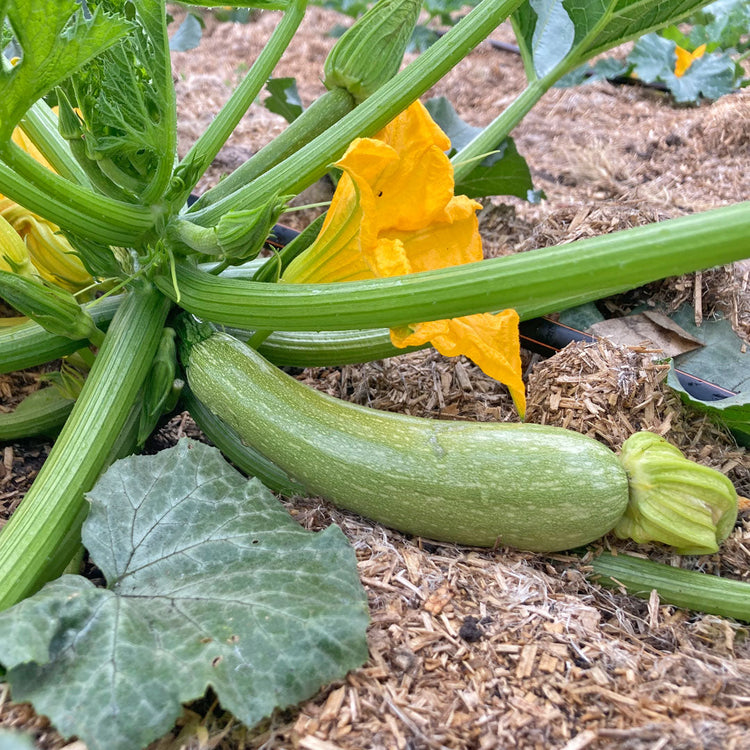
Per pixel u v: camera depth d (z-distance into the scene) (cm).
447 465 30
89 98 29
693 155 74
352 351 37
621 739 24
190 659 24
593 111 86
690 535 30
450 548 32
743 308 44
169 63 28
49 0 24
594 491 30
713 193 67
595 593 31
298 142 37
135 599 26
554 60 51
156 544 28
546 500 30
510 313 31
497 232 57
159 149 29
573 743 23
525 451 30
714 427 37
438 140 31
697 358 42
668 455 31
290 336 38
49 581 29
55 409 37
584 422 36
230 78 93
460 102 88
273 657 24
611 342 38
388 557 30
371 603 28
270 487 35
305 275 33
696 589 31
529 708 25
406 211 31
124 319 32
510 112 49
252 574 27
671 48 85
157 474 30
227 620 25
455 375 42
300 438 31
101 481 29
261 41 105
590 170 71
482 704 25
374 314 26
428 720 24
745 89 85
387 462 30
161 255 31
